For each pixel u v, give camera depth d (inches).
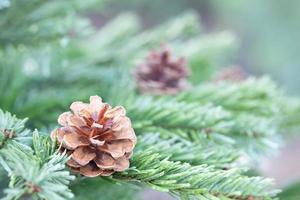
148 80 25.2
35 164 18.3
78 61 28.0
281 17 89.4
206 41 30.9
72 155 19.0
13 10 24.4
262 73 91.9
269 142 22.7
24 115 23.8
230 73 27.9
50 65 26.6
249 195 19.3
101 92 24.9
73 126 19.2
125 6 92.6
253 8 89.9
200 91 24.8
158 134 21.2
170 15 100.0
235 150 21.4
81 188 22.4
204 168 19.5
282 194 24.3
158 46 29.0
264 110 24.5
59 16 25.4
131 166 19.5
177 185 18.9
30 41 24.6
